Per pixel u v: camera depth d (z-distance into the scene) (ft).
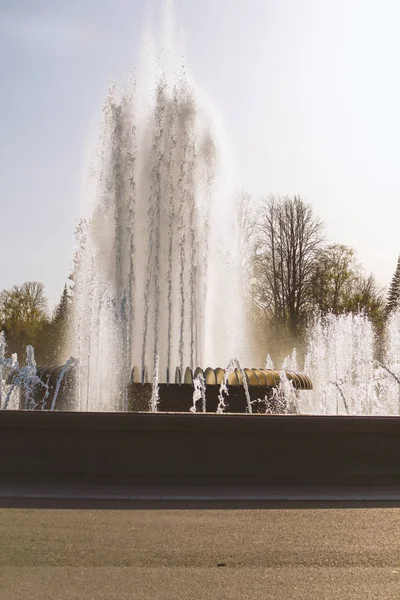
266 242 189.16
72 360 72.13
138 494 34.71
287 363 183.11
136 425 37.50
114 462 37.29
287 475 37.99
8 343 300.81
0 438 37.17
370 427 38.75
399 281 244.83
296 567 22.20
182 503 32.81
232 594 19.26
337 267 209.67
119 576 20.76
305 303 189.37
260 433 38.11
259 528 27.71
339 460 38.42
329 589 19.94
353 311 202.59
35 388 71.67
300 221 188.34
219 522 28.68
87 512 30.22
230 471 37.70
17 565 21.72
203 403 65.77
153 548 24.17
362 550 24.53
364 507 32.55
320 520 29.50
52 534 25.91
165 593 19.21
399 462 38.75
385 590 19.92
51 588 19.43
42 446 37.24
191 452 37.68
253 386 67.56
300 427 38.37
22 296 315.17
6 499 32.96
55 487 36.19
